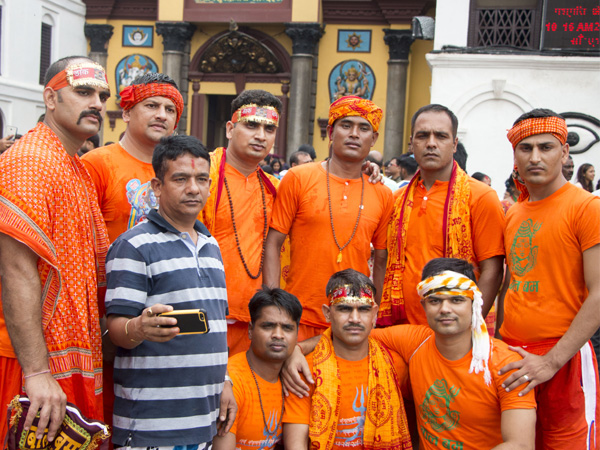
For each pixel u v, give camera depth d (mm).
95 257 2664
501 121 9180
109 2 17484
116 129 17703
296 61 16281
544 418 3072
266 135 3326
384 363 3193
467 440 2969
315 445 3016
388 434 3111
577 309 2977
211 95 18578
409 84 16328
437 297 2916
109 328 2453
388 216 3604
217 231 3311
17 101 15789
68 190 2451
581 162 8883
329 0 16297
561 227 2973
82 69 2531
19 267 2246
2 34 15289
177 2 16656
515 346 3096
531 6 9562
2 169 2324
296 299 3064
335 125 3439
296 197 3441
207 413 2549
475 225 3369
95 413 2488
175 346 2498
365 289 3102
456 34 9750
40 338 2260
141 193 3109
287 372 3090
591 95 8852
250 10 16359
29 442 2223
